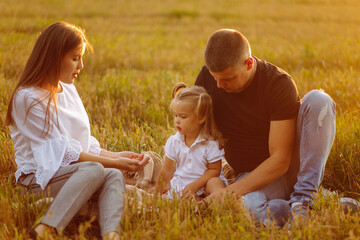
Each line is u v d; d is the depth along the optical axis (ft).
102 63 27.73
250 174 9.88
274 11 65.72
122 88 19.67
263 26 50.57
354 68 24.07
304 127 9.63
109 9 65.21
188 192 9.95
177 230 8.01
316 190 9.70
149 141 13.69
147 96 18.85
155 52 33.91
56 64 9.41
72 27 9.62
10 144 12.79
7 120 9.68
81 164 8.93
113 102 18.15
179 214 8.86
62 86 10.35
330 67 24.64
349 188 11.53
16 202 9.29
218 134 10.73
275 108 9.69
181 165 11.10
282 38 40.06
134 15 61.77
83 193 8.50
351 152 11.72
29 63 9.59
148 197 9.46
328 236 8.40
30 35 32.65
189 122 10.49
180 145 11.00
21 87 9.45
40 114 9.29
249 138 10.39
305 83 19.98
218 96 10.61
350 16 57.62
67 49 9.38
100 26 47.83
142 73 24.57
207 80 10.94
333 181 11.87
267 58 27.68
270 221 9.16
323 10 66.54
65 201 8.30
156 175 12.10
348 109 16.40
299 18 58.03
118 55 30.45
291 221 9.15
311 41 35.73
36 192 9.22
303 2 80.02
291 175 10.57
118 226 8.24
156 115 16.48
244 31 46.14
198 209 9.28
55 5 64.28
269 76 9.75
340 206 9.46
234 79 9.36
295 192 9.89
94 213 9.22
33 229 7.98
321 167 9.75
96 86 20.25
